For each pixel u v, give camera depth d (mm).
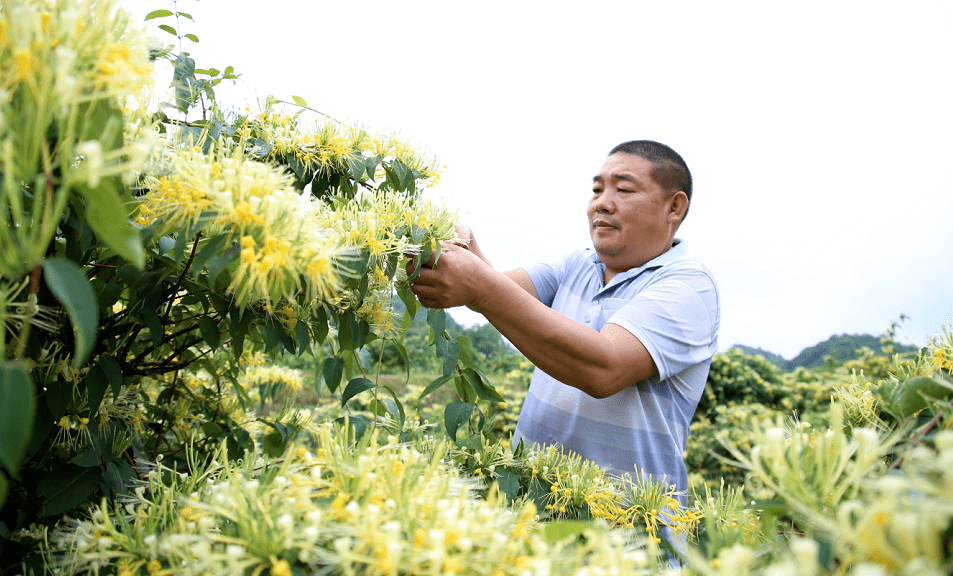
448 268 1322
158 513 730
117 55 593
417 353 7027
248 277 760
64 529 964
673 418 1784
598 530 592
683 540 1129
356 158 1452
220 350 1860
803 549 437
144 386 1629
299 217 752
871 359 5812
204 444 1778
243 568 572
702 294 1733
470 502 675
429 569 515
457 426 1397
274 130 1422
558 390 1842
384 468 663
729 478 4715
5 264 492
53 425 1044
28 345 881
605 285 2064
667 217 1913
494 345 8008
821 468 562
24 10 497
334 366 1507
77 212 722
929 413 773
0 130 463
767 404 5977
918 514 435
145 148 523
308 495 613
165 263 1033
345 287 1229
